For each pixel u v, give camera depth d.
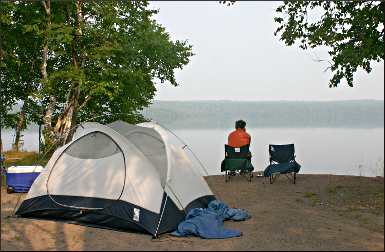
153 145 8.14
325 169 18.81
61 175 7.74
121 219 7.05
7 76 18.36
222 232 6.71
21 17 17.17
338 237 6.54
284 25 12.79
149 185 7.15
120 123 8.52
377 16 10.55
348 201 8.90
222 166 11.20
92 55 16.28
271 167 10.96
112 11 16.72
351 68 11.48
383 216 7.68
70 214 7.46
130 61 18.73
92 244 6.29
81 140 7.89
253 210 8.30
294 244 6.23
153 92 20.69
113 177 7.37
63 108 18.53
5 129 19.52
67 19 17.44
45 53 16.73
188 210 7.46
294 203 8.84
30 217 7.73
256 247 6.12
